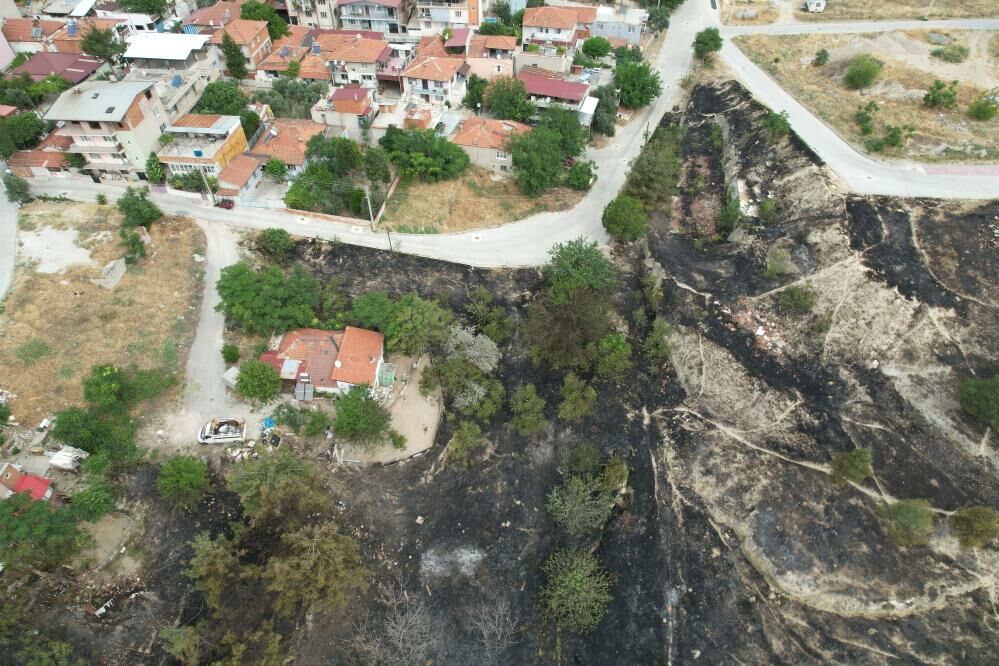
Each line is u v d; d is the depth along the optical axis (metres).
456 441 48.66
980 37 87.25
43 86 72.44
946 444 45.19
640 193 67.25
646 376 53.66
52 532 37.00
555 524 45.31
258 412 48.22
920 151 65.00
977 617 38.09
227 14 90.19
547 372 54.22
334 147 64.44
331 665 38.03
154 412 47.22
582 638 39.84
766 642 38.59
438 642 39.31
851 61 82.75
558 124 72.31
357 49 81.88
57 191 62.41
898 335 49.69
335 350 50.75
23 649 34.88
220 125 65.19
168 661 36.47
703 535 43.72
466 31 91.75
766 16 105.75
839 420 47.47
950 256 52.94
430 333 52.06
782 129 68.75
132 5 91.38
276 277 52.66
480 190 69.56
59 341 49.50
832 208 58.22
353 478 46.44
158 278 55.47
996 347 48.09
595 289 56.72
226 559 38.12
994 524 39.31
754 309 54.38
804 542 42.22
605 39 94.88
